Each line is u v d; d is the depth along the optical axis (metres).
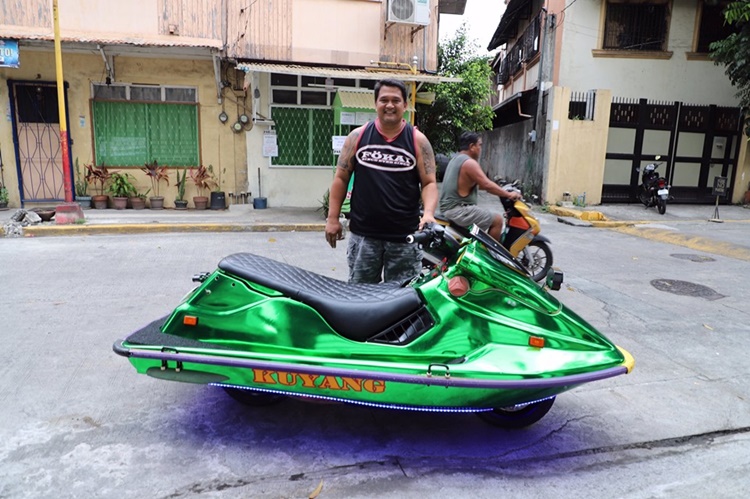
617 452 3.12
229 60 11.41
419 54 12.25
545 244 6.83
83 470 2.75
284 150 12.30
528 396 2.88
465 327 2.91
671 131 14.04
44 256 7.30
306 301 2.95
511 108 18.06
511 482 2.80
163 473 2.75
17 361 4.00
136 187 11.90
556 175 13.62
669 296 6.24
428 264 3.54
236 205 11.80
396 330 2.96
